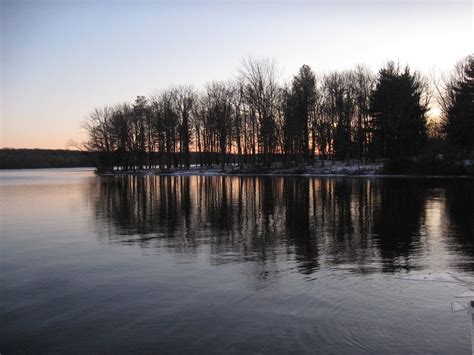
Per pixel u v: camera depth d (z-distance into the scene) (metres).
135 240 15.83
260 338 7.35
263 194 33.62
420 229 17.11
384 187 38.50
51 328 8.00
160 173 82.88
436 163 55.31
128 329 7.86
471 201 26.28
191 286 10.15
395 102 63.22
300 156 73.12
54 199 32.59
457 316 8.09
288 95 70.56
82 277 11.11
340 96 69.62
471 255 12.75
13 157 172.88
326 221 19.55
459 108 58.09
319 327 7.72
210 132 85.69
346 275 10.81
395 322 7.87
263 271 11.30
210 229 17.91
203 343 7.23
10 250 14.41
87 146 100.44
